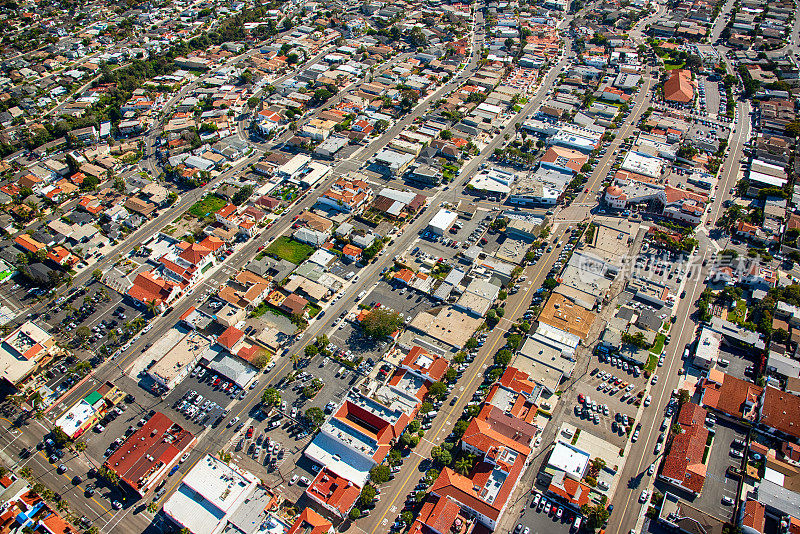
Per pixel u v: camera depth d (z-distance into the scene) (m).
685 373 196.75
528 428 172.62
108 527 159.62
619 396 189.12
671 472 163.00
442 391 188.62
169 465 173.38
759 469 166.75
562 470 164.12
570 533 152.75
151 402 194.75
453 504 154.38
